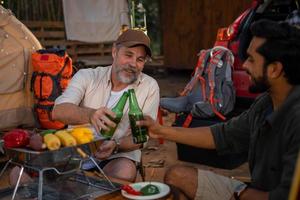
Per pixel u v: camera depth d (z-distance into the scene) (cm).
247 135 245
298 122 190
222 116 445
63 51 504
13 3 913
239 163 463
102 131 254
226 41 485
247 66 206
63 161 226
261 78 201
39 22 938
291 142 192
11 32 491
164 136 258
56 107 284
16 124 484
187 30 1053
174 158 492
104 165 294
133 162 298
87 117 271
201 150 463
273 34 195
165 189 232
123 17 986
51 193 240
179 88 945
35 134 225
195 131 257
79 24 961
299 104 195
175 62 1098
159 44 1478
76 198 233
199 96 466
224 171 450
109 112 251
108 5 976
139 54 284
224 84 454
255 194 212
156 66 1173
